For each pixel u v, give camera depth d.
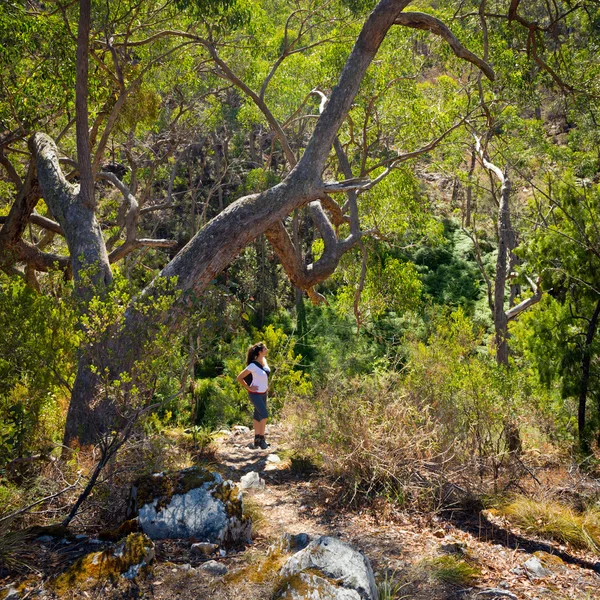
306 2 18.28
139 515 4.09
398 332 21.31
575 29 12.52
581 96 11.45
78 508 4.43
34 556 3.60
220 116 21.97
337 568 3.31
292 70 20.86
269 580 3.36
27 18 10.38
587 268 9.62
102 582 3.24
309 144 8.82
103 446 4.90
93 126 12.92
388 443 5.79
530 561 4.25
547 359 9.56
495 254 29.08
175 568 3.49
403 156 12.00
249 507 5.18
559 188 10.20
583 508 5.73
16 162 15.76
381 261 16.02
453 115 15.19
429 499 5.48
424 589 3.78
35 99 11.31
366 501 5.53
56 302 5.33
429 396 6.85
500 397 7.06
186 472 4.51
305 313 26.42
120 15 13.12
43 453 5.04
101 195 25.66
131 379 4.67
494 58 11.60
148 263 26.30
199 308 5.30
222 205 28.47
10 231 11.40
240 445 8.05
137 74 13.30
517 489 5.98
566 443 8.99
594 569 4.32
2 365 4.93
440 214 31.75
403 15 9.52
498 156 18.81
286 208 8.52
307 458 6.79
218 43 14.55
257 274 28.03
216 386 13.30
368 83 12.73
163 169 24.77
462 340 11.84
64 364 5.34
